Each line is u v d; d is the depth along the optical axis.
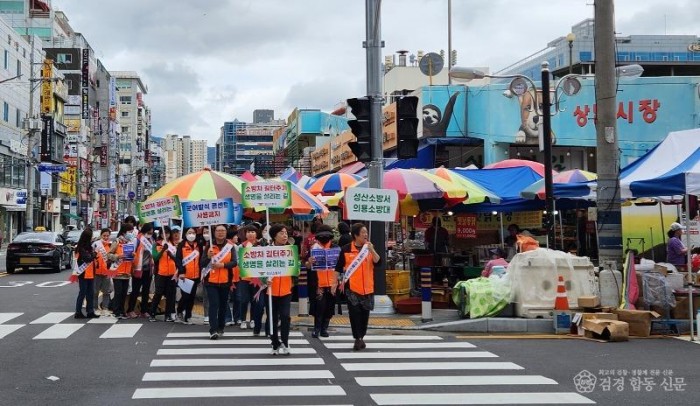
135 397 7.07
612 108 13.55
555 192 16.33
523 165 19.34
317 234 11.49
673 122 27.11
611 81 13.57
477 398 7.07
